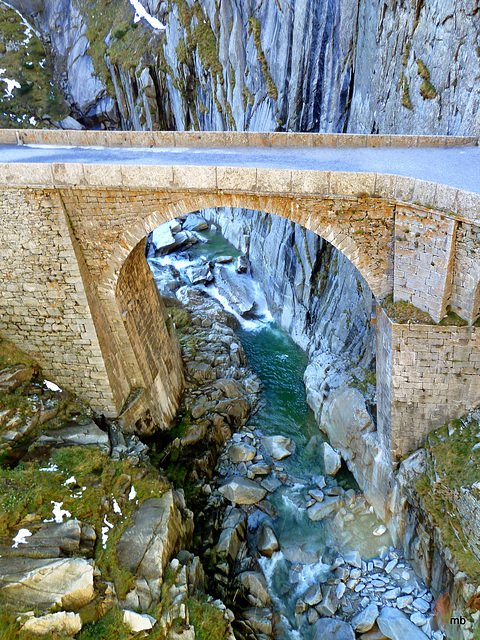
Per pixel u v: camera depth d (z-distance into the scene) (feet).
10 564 40.06
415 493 50.34
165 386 71.61
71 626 37.45
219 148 65.05
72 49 198.59
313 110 96.63
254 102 119.03
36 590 38.65
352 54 84.89
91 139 67.87
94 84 188.75
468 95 62.75
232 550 54.34
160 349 72.02
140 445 58.65
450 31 63.46
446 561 45.50
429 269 45.62
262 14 109.81
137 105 172.65
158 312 73.51
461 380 48.67
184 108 156.97
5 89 190.19
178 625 41.22
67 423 55.77
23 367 56.54
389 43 73.82
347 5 82.33
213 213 150.41
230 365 84.94
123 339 61.05
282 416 77.05
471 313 45.16
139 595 41.70
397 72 73.26
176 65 152.25
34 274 53.62
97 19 188.24
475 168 51.06
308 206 47.93
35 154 61.87
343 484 64.28
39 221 50.96
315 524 59.21
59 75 203.72
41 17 212.64
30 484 46.68
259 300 111.75
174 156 59.47
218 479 65.10
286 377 86.22
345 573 52.54
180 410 74.18
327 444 68.74
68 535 43.14
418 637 45.27
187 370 82.02
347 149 63.16
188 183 48.42
